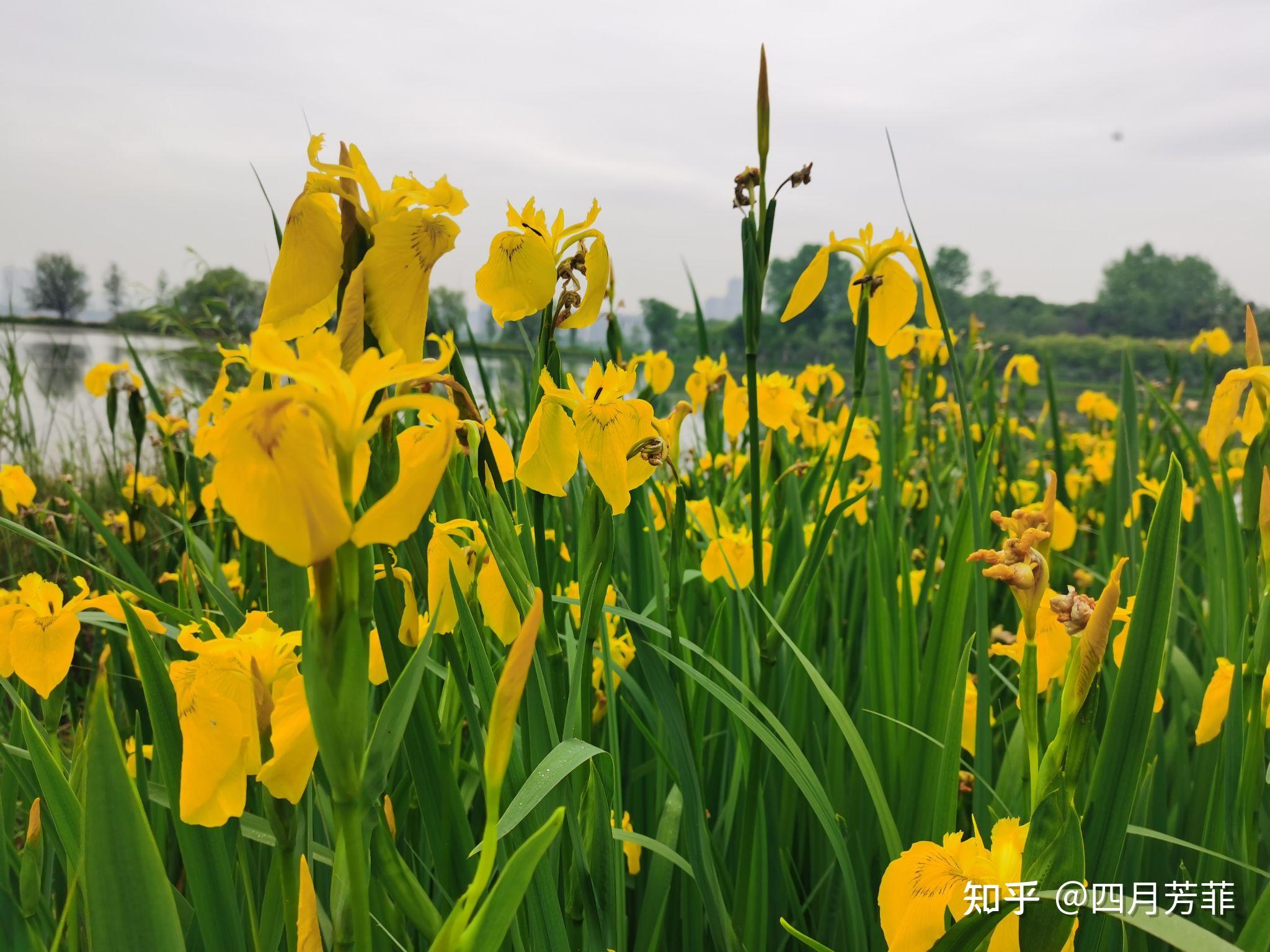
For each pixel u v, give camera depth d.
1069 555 4.79
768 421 3.17
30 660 1.62
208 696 1.02
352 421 0.77
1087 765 1.82
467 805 1.95
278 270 0.93
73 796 1.32
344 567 0.79
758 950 2.02
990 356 5.42
